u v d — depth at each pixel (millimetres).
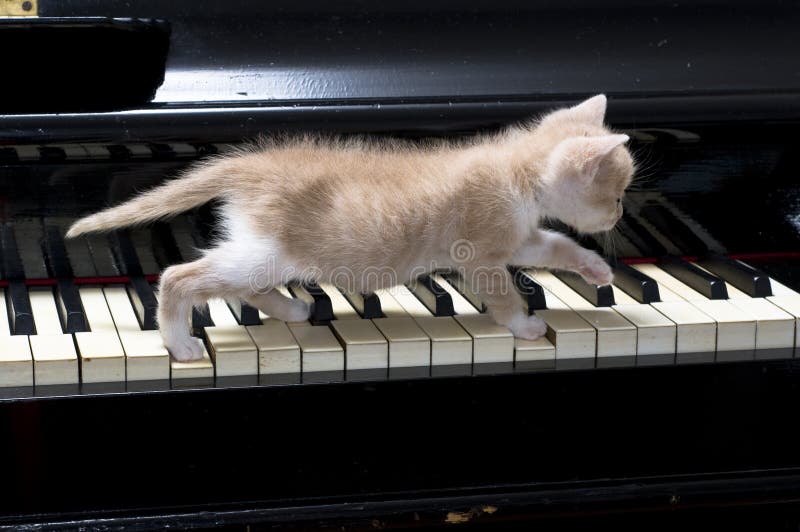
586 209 1322
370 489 1273
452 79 1381
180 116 1309
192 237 1369
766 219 1414
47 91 1303
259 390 1248
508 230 1301
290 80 1363
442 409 1271
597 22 1419
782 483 1310
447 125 1343
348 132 1332
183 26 1371
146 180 1336
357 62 1377
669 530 1461
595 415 1288
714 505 1303
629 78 1398
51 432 1229
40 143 1292
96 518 1243
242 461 1256
